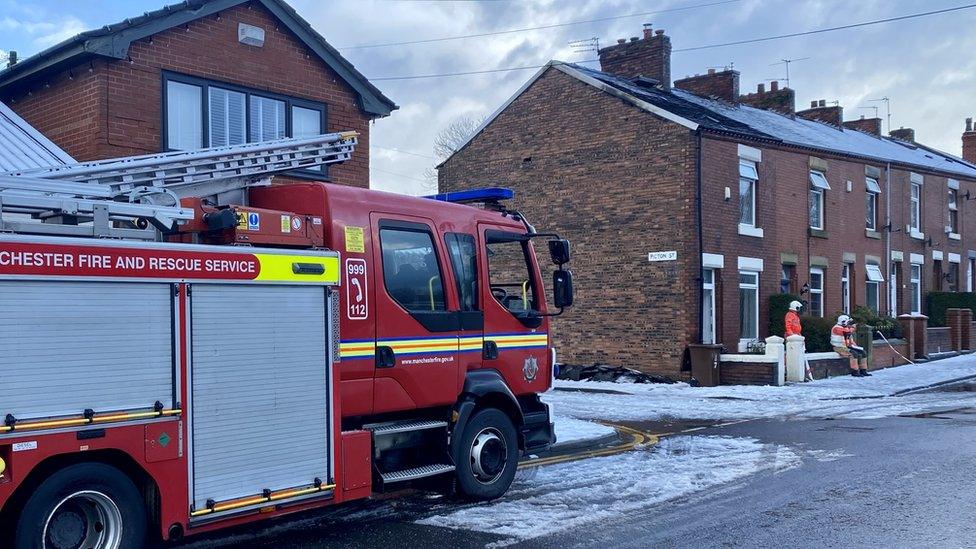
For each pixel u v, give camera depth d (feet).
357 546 22.44
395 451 25.49
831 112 102.53
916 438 39.01
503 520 24.86
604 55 86.69
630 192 71.10
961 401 55.52
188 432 19.17
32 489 17.16
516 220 30.32
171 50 38.17
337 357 22.67
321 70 44.16
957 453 34.78
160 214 19.94
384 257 24.84
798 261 79.71
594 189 73.31
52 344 17.08
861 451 35.65
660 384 66.39
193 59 38.91
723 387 63.87
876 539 22.21
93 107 36.19
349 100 45.39
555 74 76.33
